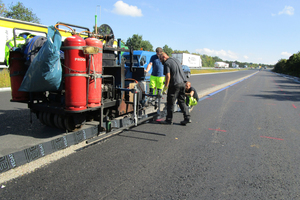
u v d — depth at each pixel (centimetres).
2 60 1215
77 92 331
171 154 339
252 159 328
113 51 474
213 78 2611
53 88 338
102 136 361
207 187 247
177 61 487
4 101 774
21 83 383
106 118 437
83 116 389
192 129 480
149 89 722
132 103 479
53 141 329
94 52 329
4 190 231
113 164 298
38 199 217
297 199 226
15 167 280
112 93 430
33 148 301
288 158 333
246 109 723
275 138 428
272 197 230
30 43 371
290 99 987
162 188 242
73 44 320
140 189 239
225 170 290
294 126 518
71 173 271
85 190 235
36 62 312
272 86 1773
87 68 340
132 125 446
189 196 228
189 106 662
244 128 496
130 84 471
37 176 262
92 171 277
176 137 423
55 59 305
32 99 403
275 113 667
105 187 241
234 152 354
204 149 364
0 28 1176
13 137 399
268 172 287
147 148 362
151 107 669
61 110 355
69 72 326
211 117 599
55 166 289
